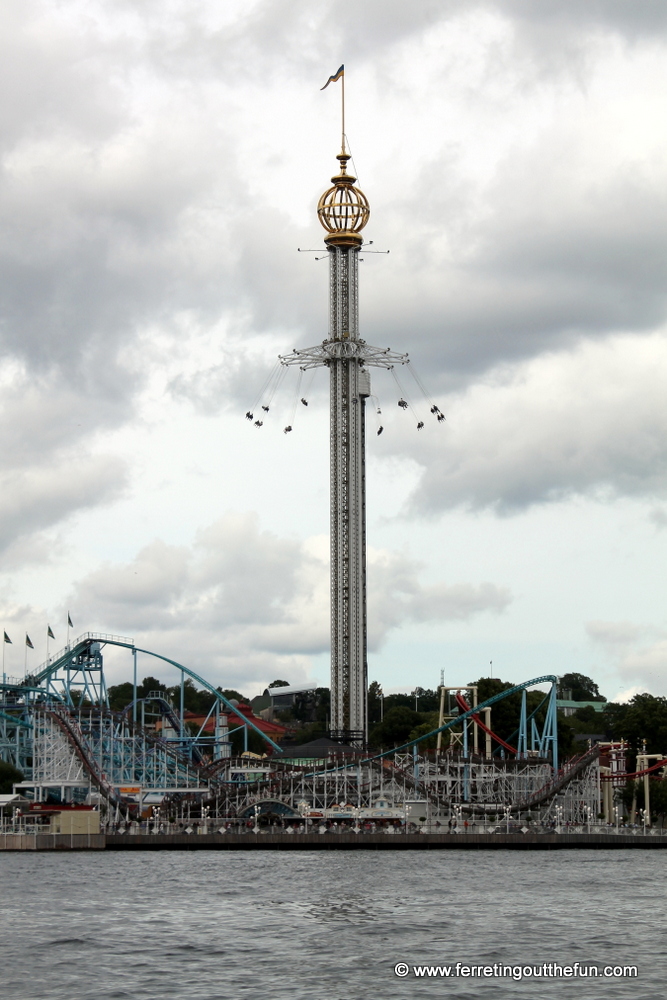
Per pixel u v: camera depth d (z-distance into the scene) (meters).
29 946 114.19
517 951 112.56
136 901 142.25
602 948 114.12
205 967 105.56
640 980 102.00
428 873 174.00
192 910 135.38
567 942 116.88
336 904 140.50
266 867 182.12
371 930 123.00
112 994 96.38
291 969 105.00
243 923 126.94
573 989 99.19
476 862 193.00
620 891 153.12
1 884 158.38
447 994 97.44
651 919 130.25
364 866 184.50
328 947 114.19
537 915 132.88
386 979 101.94
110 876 168.38
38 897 145.62
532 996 96.88
